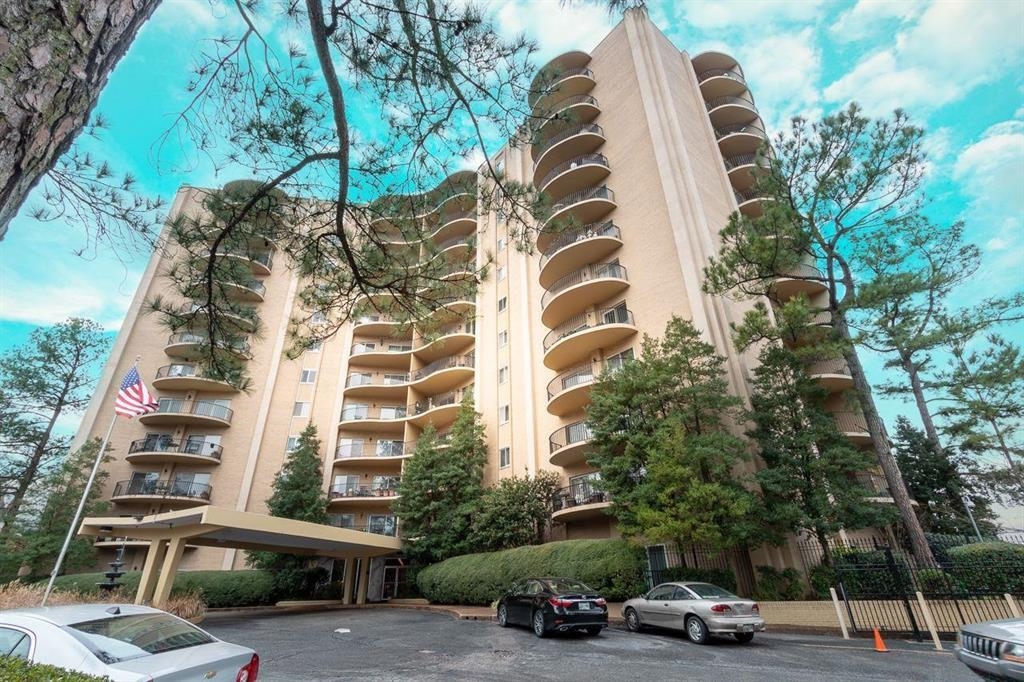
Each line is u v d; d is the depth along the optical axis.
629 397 16.55
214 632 12.83
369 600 26.36
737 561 15.14
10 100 1.58
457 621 15.07
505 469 24.84
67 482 25.50
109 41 1.92
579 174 25.44
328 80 4.27
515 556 17.64
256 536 18.11
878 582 11.18
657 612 11.23
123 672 3.63
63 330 30.39
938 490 22.91
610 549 15.04
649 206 22.58
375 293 5.98
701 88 28.97
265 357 32.19
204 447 29.20
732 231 15.63
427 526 23.75
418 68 4.92
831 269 15.74
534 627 11.52
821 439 14.86
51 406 30.66
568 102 28.03
